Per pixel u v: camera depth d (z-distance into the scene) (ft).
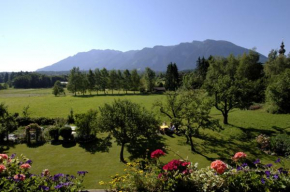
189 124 59.06
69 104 157.99
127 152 55.72
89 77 257.34
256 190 14.99
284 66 150.30
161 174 16.01
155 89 291.38
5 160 18.31
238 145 60.95
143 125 50.29
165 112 77.92
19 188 14.69
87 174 41.73
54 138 65.26
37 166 46.24
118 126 49.90
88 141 64.23
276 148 53.36
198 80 177.99
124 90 287.89
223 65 185.06
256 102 126.82
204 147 59.72
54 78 520.42
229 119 91.45
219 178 15.53
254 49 170.50
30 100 187.62
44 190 14.34
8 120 68.80
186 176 15.83
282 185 14.65
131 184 16.15
